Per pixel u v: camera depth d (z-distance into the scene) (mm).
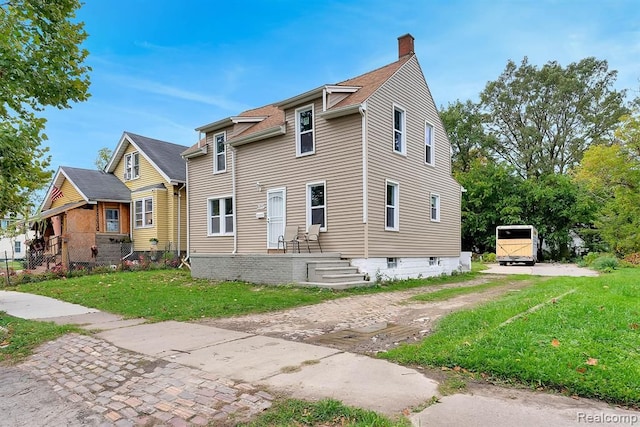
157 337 5914
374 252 12422
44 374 4527
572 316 5293
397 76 14109
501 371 3646
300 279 11734
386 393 3398
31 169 7438
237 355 4785
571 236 30016
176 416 3184
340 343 5273
